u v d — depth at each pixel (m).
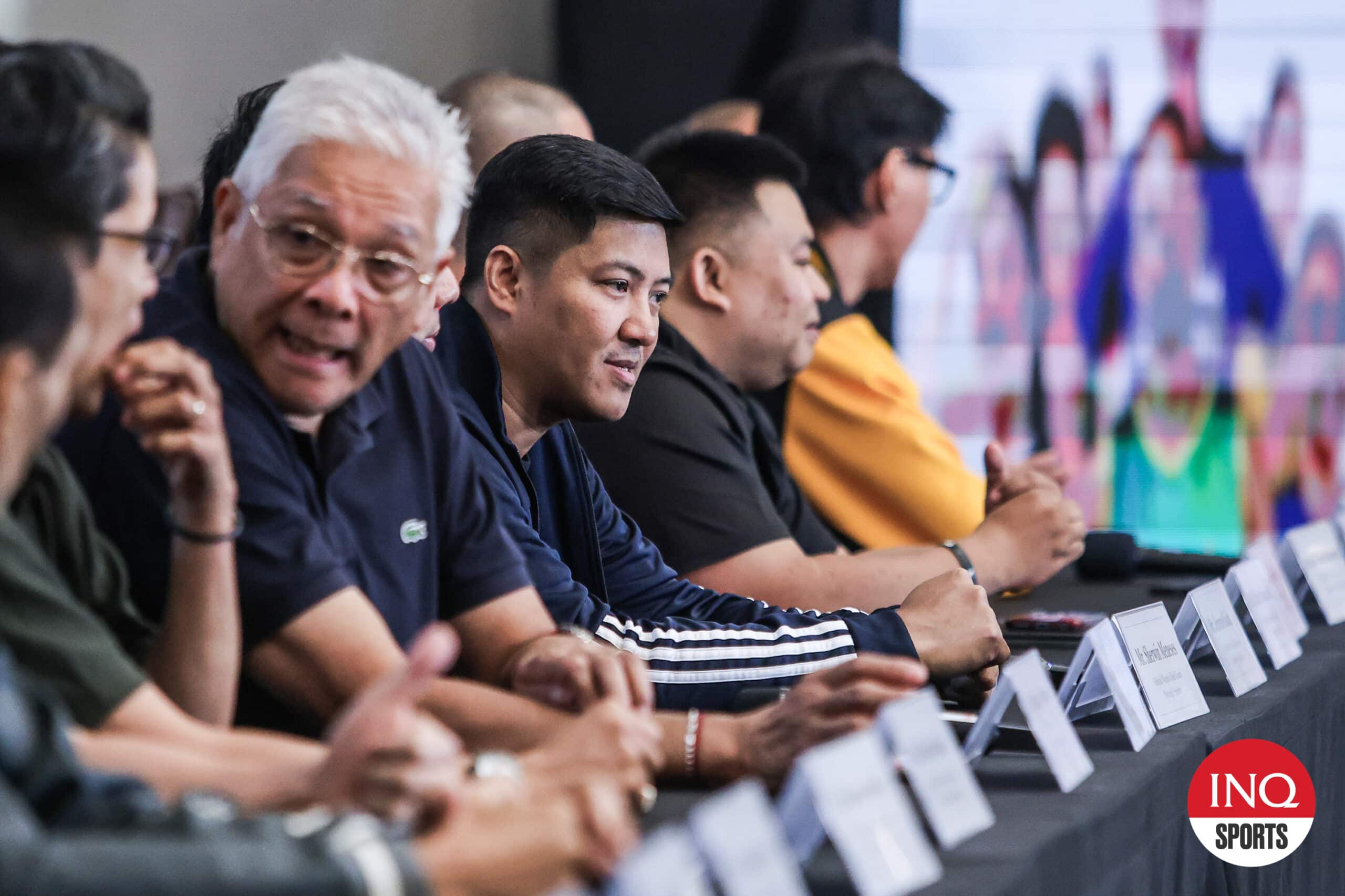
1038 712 4.34
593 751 3.86
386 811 3.09
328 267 4.23
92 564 4.05
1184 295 16.47
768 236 8.25
